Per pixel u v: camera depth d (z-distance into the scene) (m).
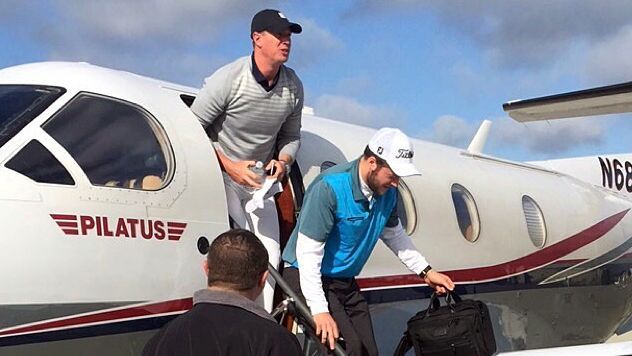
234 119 5.12
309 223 4.51
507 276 7.80
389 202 4.80
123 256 4.41
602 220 9.41
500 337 7.61
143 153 4.77
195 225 4.81
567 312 8.69
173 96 5.28
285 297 4.93
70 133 4.55
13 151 4.31
